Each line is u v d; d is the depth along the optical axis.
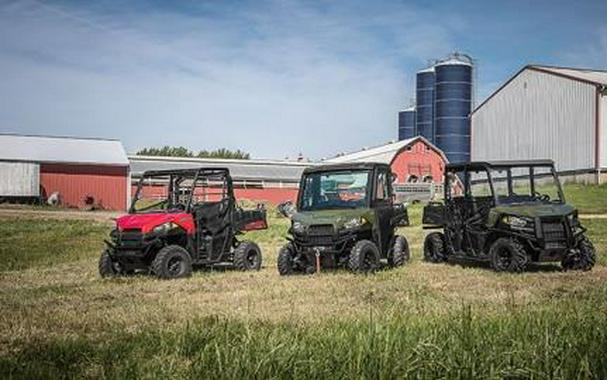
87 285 11.21
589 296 8.95
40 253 18.23
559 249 12.55
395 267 13.43
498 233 13.02
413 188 51.62
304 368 4.82
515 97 50.81
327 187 13.42
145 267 12.57
